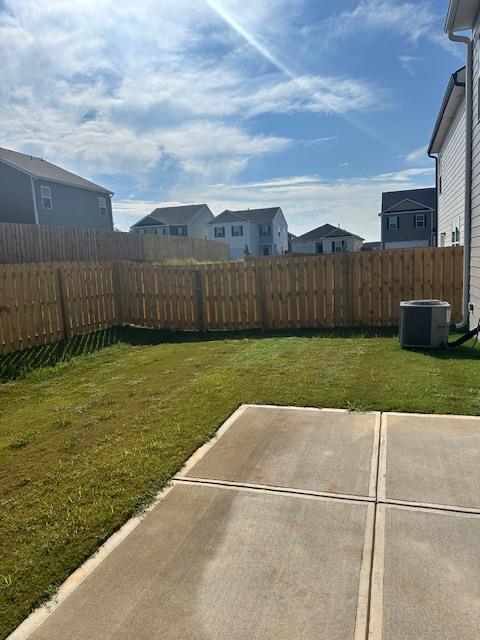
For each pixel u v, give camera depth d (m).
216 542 2.41
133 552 2.37
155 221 50.41
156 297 10.06
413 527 2.45
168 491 2.97
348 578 2.09
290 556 2.26
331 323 9.02
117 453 3.59
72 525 2.65
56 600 2.08
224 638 1.81
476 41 7.06
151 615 1.95
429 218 39.25
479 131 6.88
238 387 5.07
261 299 9.36
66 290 8.79
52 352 7.76
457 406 4.10
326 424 3.91
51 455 3.70
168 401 4.81
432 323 6.27
